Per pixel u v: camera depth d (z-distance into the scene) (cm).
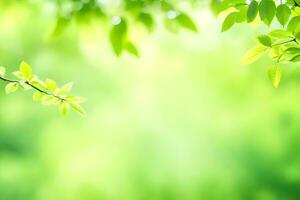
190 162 1380
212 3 425
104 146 1378
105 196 1364
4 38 1056
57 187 1340
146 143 1403
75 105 309
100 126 1373
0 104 1245
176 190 1379
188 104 1369
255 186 1312
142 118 1409
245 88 1145
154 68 1348
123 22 410
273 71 305
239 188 1329
